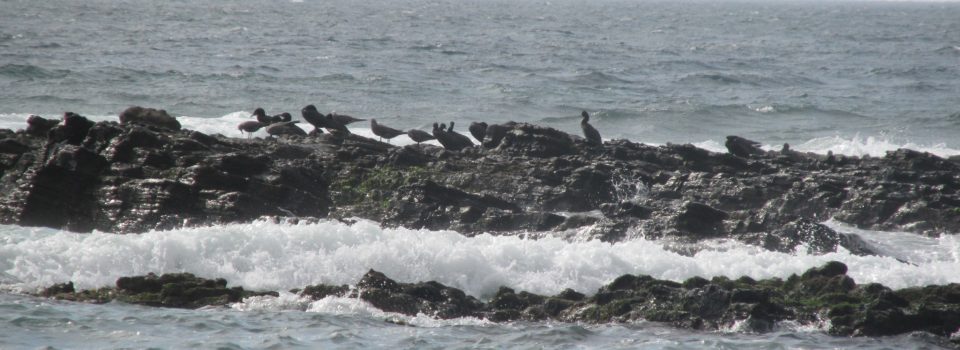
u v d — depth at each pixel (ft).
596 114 170.71
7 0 517.14
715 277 58.75
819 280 57.72
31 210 73.97
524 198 84.74
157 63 219.82
